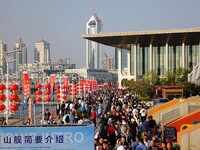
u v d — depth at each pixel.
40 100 31.64
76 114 26.48
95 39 118.81
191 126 21.34
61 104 35.28
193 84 63.84
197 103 30.22
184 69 97.69
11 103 21.59
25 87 27.28
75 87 54.16
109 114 27.11
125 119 22.84
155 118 30.22
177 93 60.12
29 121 22.59
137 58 127.38
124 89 116.56
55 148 11.08
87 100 49.06
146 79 102.75
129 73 134.12
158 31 110.25
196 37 112.69
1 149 11.01
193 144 20.00
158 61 124.38
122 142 17.31
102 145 16.42
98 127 24.11
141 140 16.56
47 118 27.83
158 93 69.19
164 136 23.58
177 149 19.67
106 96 74.31
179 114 30.20
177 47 122.69
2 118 23.81
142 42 123.75
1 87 20.80
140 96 77.44
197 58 120.06
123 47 140.25
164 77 107.62
